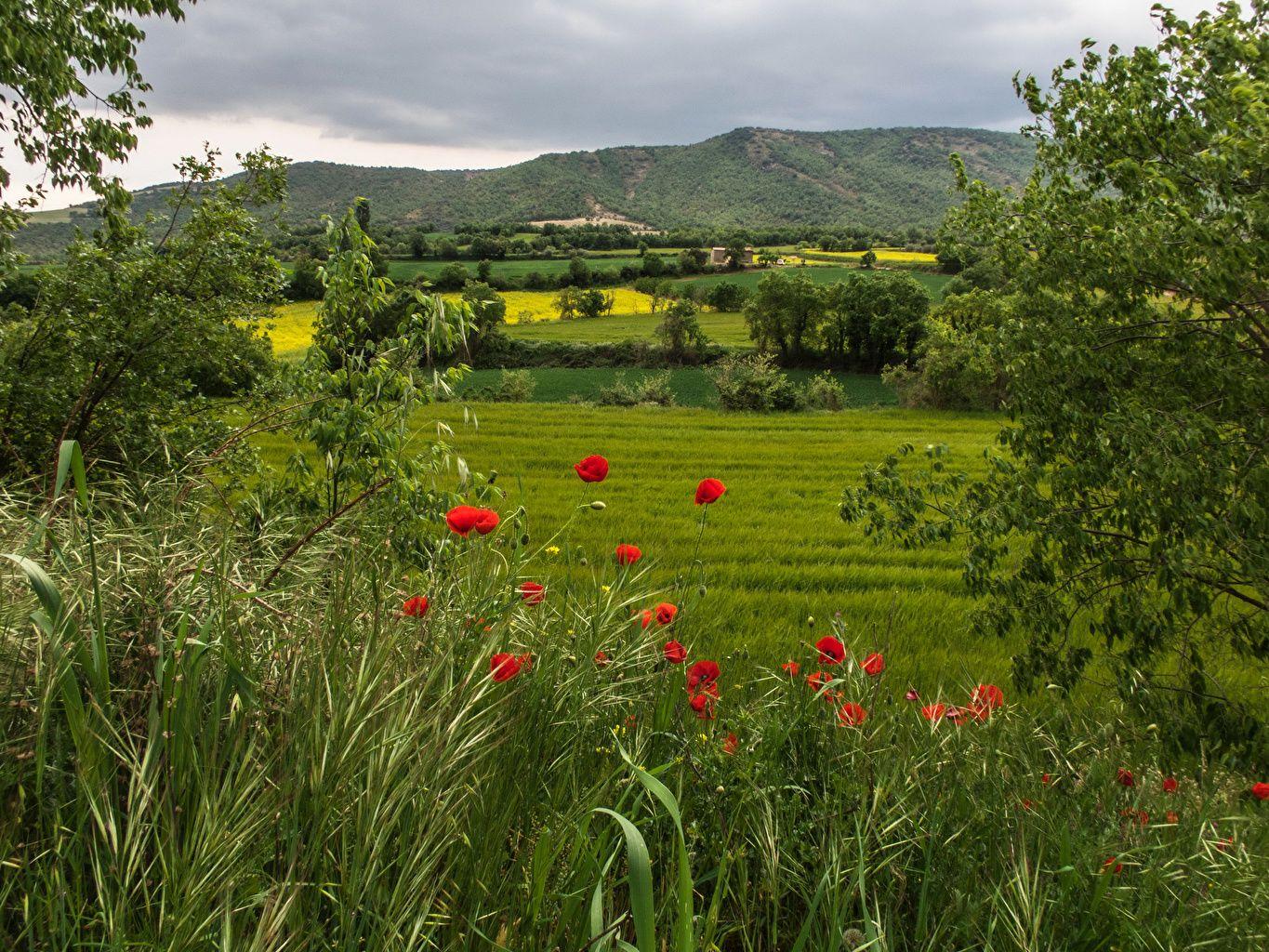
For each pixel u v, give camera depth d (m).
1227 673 5.49
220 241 6.05
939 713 2.78
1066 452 4.18
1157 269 3.79
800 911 2.03
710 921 1.56
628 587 2.89
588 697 2.33
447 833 1.55
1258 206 3.48
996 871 2.07
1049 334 4.06
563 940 1.59
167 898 1.28
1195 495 3.66
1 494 2.52
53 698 1.54
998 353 4.22
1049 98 4.23
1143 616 3.98
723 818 2.08
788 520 12.93
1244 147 3.47
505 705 1.99
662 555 9.41
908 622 7.37
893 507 4.52
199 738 1.64
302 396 4.41
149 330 5.62
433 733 1.69
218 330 6.04
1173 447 3.65
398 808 1.45
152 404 5.77
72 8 7.26
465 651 2.20
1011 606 4.58
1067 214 4.19
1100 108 3.96
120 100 7.96
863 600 8.20
